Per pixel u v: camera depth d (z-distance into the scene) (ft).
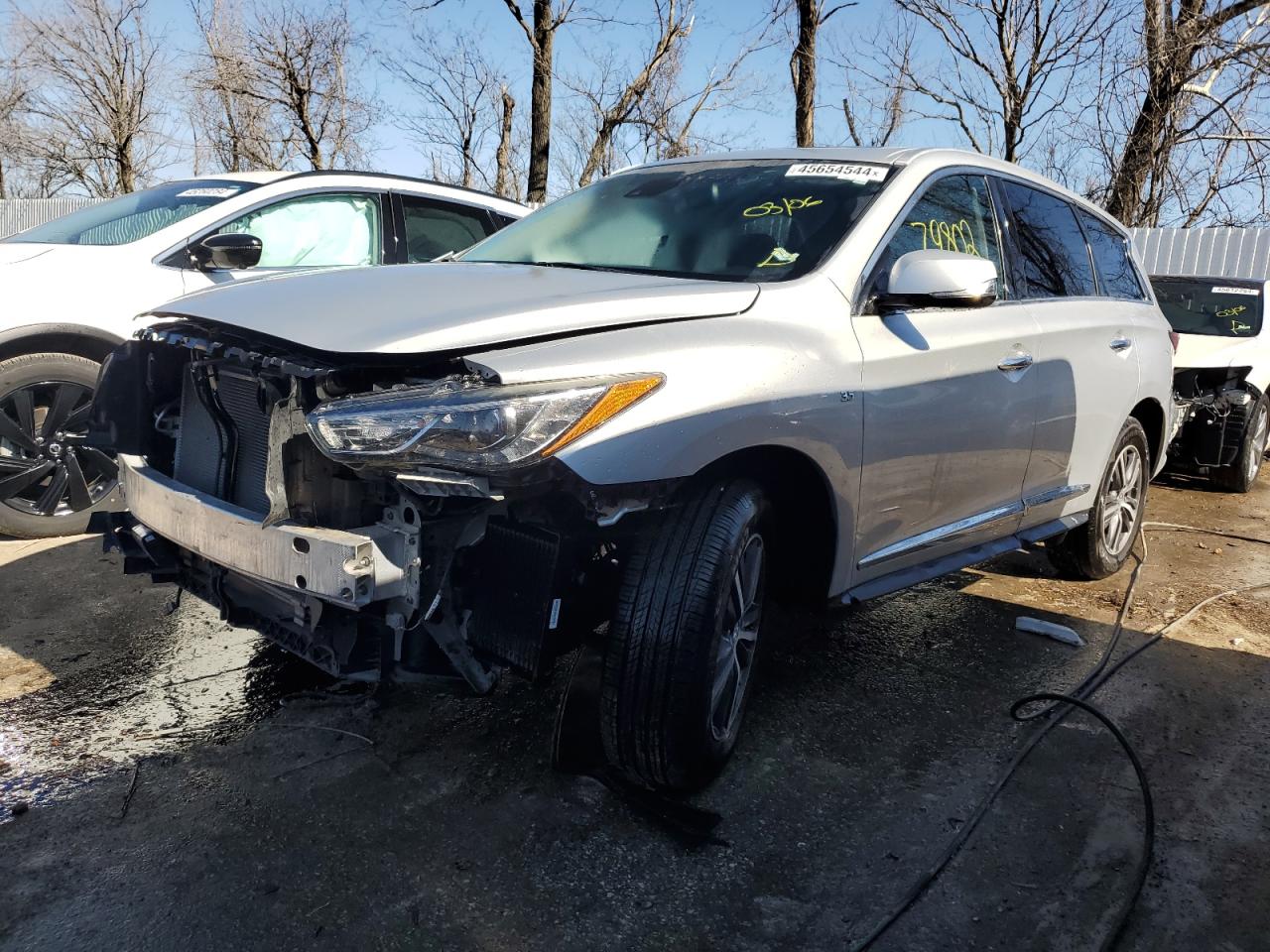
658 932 7.27
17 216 74.02
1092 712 10.71
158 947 6.88
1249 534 20.62
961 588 15.62
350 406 7.20
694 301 8.63
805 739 10.29
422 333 7.42
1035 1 50.72
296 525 7.75
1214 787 9.62
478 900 7.52
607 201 12.11
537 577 7.75
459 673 7.97
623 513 7.63
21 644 11.98
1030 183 13.96
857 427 9.48
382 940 7.05
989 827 8.78
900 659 12.55
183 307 9.07
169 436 10.18
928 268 9.50
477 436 6.89
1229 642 13.64
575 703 8.80
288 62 67.87
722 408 8.09
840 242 10.13
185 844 8.06
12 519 15.70
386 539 7.42
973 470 11.59
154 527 9.27
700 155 12.92
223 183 18.28
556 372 7.36
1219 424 23.95
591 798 8.96
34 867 7.70
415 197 19.88
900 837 8.58
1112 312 15.17
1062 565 16.19
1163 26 42.32
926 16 53.47
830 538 9.73
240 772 9.20
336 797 8.81
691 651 8.08
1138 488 16.69
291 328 7.80
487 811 8.68
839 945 7.20
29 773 9.06
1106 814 9.06
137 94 90.12
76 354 15.83
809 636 13.17
